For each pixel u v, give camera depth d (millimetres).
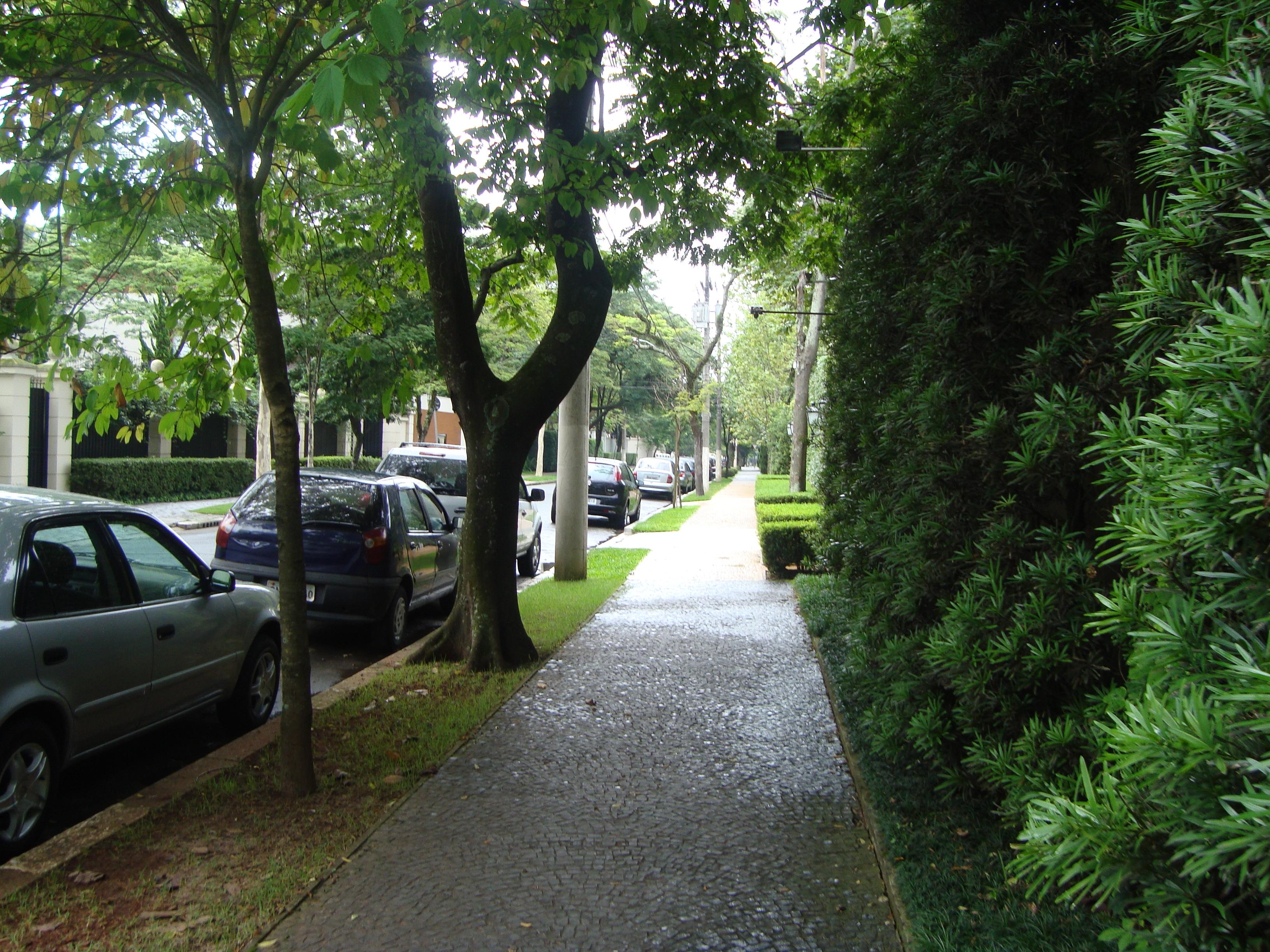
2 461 21469
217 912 3764
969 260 4094
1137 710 1620
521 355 33750
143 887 3979
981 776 4133
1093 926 3408
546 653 8750
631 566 16406
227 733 6684
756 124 8961
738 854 4379
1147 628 1952
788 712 6871
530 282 10523
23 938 3545
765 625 10484
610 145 7641
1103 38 3932
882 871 4207
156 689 5512
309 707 5156
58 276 5770
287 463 5109
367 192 8289
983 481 4059
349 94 3699
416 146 6605
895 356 5625
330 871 4148
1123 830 1644
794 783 5371
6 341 5637
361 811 4875
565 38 6617
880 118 7160
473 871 4160
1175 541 1685
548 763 5684
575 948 3516
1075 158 4105
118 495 25016
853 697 6879
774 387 44281
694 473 52656
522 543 14477
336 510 9453
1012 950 3283
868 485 5855
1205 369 1601
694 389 33094
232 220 6875
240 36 6352
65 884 4004
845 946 3541
